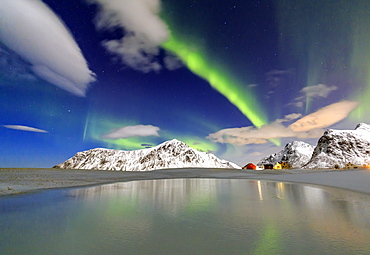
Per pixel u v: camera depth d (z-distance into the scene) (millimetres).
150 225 7598
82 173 38875
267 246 5539
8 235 6371
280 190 18984
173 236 6352
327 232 6793
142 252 5102
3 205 11375
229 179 34594
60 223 7773
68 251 5137
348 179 28531
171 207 11000
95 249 5289
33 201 12617
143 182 28125
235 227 7363
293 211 10039
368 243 5773
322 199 13820
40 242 5785
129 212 9742
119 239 6082
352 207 11008
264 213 9570
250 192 17578
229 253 5062
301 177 34750
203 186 22984
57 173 36062
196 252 5117
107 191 17922
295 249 5336
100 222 7941
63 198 13914
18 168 42500
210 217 8852
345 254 5004
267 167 108438
